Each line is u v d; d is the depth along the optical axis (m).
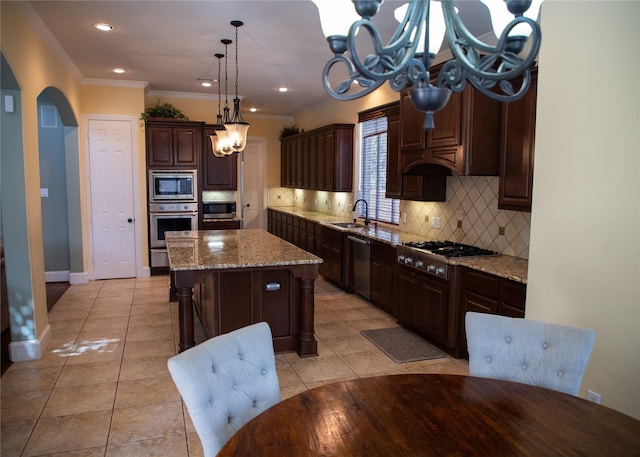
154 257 6.92
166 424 2.77
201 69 5.64
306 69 5.57
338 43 1.46
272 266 3.59
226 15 3.76
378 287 5.10
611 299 2.29
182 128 6.90
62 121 6.01
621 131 2.21
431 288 3.97
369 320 4.82
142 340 4.17
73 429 2.70
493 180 4.02
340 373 3.50
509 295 3.18
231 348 1.73
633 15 2.14
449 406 1.57
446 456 1.29
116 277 6.74
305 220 7.35
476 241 4.26
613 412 1.54
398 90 1.62
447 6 1.49
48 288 6.08
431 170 4.52
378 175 6.22
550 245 2.62
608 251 2.29
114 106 6.48
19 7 3.41
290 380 3.37
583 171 2.41
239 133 4.62
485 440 1.37
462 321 3.70
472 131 3.69
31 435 2.62
